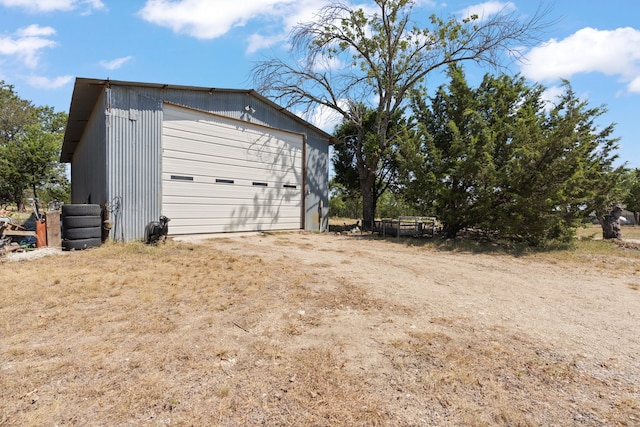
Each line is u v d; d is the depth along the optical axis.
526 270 6.91
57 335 3.20
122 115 8.64
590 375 2.69
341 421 2.08
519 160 9.17
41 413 2.07
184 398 2.26
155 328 3.41
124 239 8.58
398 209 22.91
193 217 10.19
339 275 5.93
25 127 27.25
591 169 9.26
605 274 6.60
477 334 3.45
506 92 11.23
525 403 2.30
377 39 14.20
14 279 5.04
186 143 10.00
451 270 6.72
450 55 13.40
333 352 2.97
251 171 11.87
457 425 2.06
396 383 2.50
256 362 2.77
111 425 1.98
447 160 10.67
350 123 17.33
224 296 4.52
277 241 10.25
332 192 29.03
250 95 11.65
